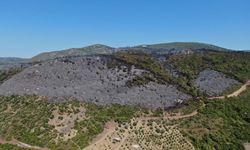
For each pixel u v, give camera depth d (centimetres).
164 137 10238
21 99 11669
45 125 10162
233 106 13262
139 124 10562
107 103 11444
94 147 9412
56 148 9369
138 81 13100
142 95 12269
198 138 10625
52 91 11931
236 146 10944
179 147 10012
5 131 10269
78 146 9406
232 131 11706
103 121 10412
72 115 10550
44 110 10844
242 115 12875
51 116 10494
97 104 11306
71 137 9712
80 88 12169
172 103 12238
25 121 10494
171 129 10662
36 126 10206
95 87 12331
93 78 12950
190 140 10444
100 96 11788
